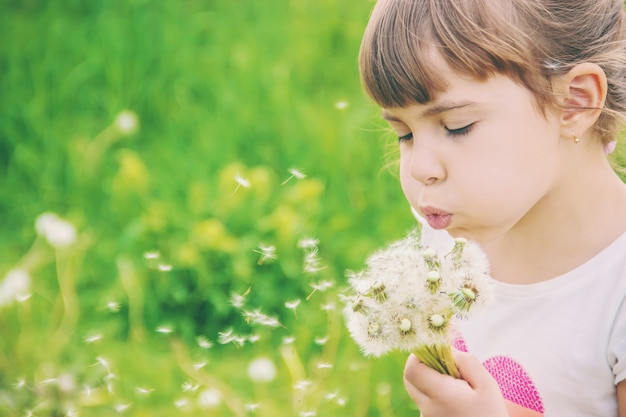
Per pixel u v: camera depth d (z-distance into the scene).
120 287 3.71
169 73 5.02
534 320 2.24
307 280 3.53
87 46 5.21
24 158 4.55
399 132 2.07
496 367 2.32
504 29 1.95
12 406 3.02
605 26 2.12
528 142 1.96
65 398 3.05
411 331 1.78
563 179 2.10
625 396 2.12
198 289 3.63
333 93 4.79
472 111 1.92
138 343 3.50
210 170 4.30
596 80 2.00
